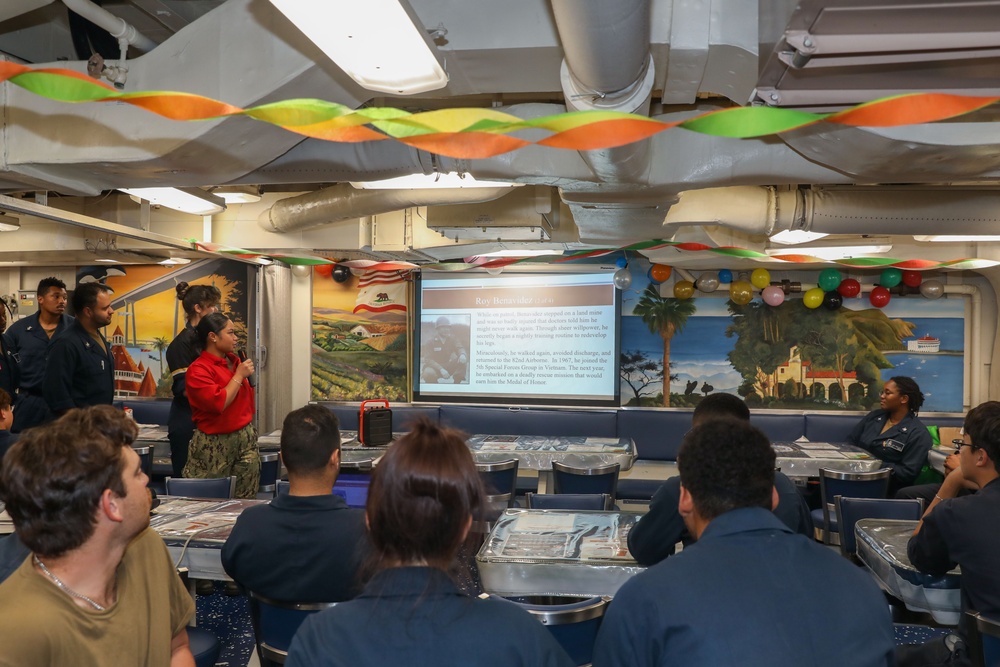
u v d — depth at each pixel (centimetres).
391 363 812
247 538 221
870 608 134
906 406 574
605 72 220
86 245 630
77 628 129
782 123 201
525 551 276
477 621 109
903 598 281
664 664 128
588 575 262
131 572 148
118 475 134
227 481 395
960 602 260
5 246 643
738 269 741
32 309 835
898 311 729
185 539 284
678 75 271
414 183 439
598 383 764
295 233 654
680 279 754
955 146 276
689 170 361
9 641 120
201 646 254
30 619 124
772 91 249
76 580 134
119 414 143
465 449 118
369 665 104
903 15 188
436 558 113
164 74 302
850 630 129
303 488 227
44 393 438
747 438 149
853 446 595
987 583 229
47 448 130
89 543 132
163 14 367
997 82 235
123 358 846
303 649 109
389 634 106
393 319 813
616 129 208
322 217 559
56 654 125
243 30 288
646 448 719
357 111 222
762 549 138
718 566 135
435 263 781
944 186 488
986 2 180
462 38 253
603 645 136
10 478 129
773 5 207
